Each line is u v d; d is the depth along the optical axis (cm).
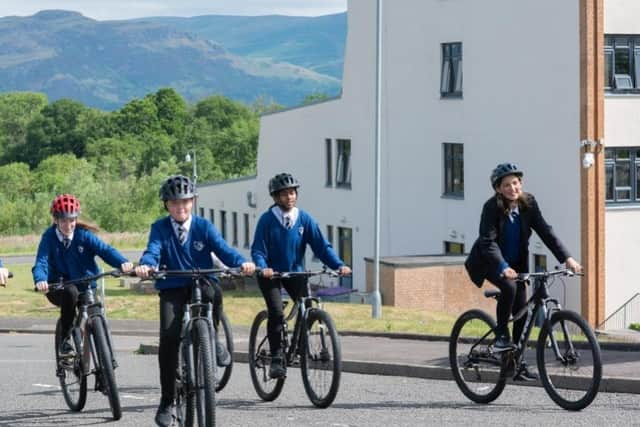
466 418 1294
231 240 8050
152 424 1324
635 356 1788
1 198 15200
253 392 1616
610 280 4678
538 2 4812
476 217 5244
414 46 5625
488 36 5106
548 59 4772
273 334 1415
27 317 4184
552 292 4769
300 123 6838
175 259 1191
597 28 4591
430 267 4647
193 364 1114
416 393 1529
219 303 1211
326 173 6575
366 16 6047
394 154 5844
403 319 3850
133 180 15888
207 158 19462
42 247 1388
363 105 6122
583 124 4606
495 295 1330
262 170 7419
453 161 5428
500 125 5059
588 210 4609
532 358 1766
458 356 1433
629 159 4716
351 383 1677
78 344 1398
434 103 5500
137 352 2592
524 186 4941
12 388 1738
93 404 1508
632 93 4694
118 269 1362
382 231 5972
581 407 1295
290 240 1395
